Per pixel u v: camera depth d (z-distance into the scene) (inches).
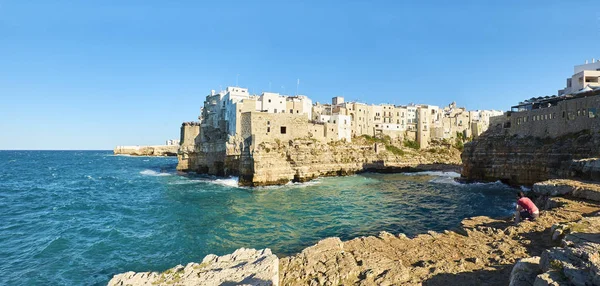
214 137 3267.7
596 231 551.2
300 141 2893.7
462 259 579.2
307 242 1023.6
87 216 1433.3
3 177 3289.9
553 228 663.1
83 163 5821.9
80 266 847.7
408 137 4655.5
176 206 1665.8
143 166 4975.4
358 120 4357.8
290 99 3919.8
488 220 942.4
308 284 509.7
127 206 1673.2
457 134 5000.0
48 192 2235.5
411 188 2338.8
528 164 2039.9
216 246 998.4
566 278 347.3
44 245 1002.7
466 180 2591.0
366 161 3659.0
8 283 748.0
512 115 2288.4
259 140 2659.9
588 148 1545.3
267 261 562.9
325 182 2755.9
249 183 2524.6
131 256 919.7
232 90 3265.3
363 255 616.7
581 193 1014.4
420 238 745.6
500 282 476.1
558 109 1865.2
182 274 555.8
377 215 1414.9
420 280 498.3
